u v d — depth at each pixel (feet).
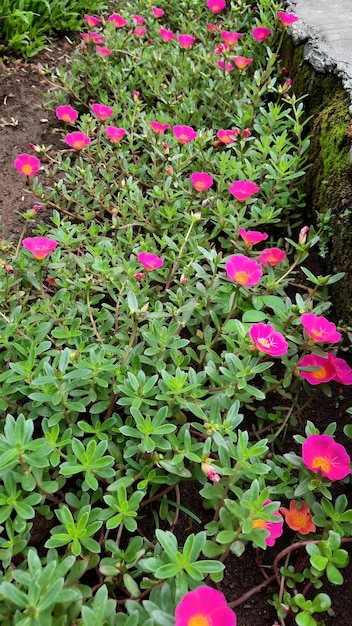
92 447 0.98
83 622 0.77
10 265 1.40
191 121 1.97
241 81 2.17
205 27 2.46
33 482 0.95
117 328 1.32
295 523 1.03
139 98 2.17
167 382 1.07
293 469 1.17
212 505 1.05
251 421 1.27
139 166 1.84
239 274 1.16
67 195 1.70
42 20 2.51
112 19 2.25
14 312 1.25
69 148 2.03
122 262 1.44
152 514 1.11
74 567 0.90
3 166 1.93
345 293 1.42
